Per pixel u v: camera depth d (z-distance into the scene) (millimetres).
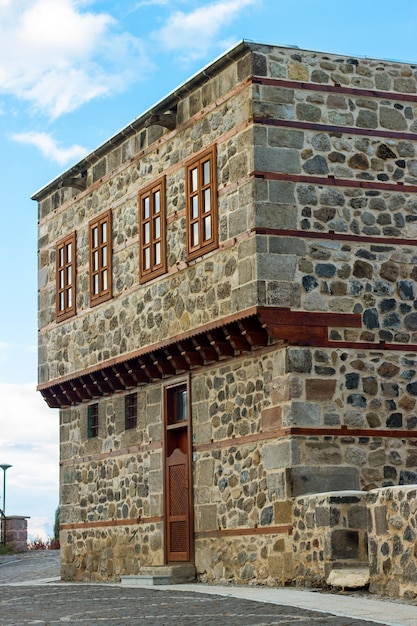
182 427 21031
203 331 19297
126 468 22859
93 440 24234
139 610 13969
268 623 11922
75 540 24578
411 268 19047
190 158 20422
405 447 18469
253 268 18188
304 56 19016
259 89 18672
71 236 25062
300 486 17656
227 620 12391
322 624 11688
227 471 19344
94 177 24250
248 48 18719
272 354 18391
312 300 18328
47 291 26062
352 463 18078
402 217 19109
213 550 19562
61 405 25562
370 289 18719
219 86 19609
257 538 18359
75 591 18250
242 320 18328
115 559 22984
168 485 21250
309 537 16812
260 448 18500
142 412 22406
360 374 18406
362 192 18938
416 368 18812
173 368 21188
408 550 13867
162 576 19719
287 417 17906
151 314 21469
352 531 16219
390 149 19234
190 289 20125
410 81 19594
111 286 23078
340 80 19141
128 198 22766
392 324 18750
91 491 24172
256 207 18281
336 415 18125
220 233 19203
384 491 14492
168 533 21109
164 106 21234
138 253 22156
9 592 18609
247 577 18516
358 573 15359
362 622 11734
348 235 18719
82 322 24250
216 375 19844
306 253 18422
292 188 18531
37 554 33000
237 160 18875
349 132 19031
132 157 22656
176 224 20812
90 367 23516
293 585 17203
